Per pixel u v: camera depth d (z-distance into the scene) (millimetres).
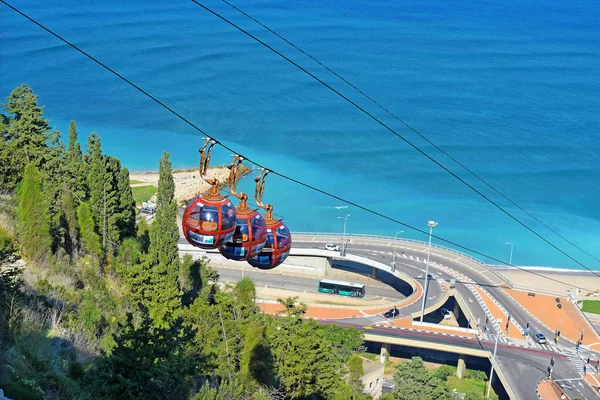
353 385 69000
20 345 41688
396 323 127812
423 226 194375
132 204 84938
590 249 186875
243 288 71125
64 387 37656
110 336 50312
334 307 133750
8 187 79250
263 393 54375
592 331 130125
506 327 129000
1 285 44844
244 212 28906
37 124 84688
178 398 39094
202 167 28422
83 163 83938
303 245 165625
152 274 62219
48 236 64625
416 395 88938
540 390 106562
